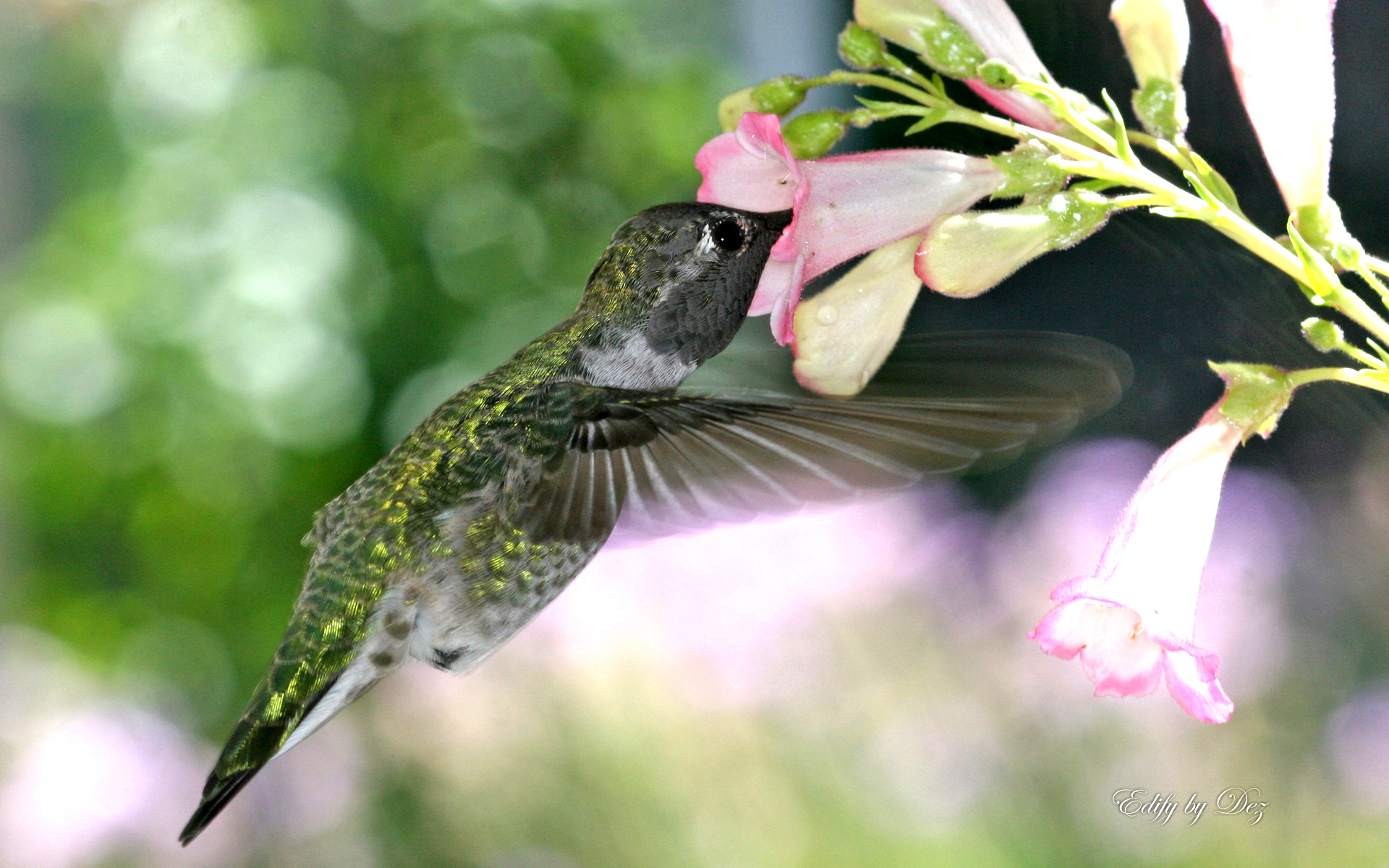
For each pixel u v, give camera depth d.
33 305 1.99
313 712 1.73
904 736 1.88
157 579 1.98
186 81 2.05
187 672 1.98
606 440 1.71
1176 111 1.70
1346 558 1.84
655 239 1.73
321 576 1.73
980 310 1.97
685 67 2.15
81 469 1.95
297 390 1.93
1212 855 1.83
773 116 1.70
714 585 1.88
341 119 2.04
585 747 1.91
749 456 1.71
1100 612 1.69
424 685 1.96
